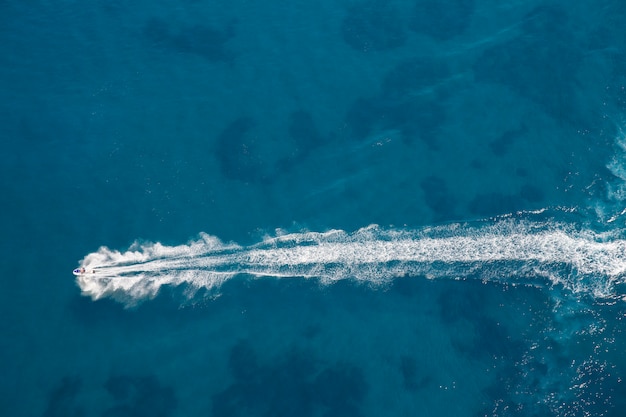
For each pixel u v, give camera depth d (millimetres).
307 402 46906
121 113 59375
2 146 57375
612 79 60500
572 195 55125
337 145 58219
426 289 51375
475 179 56375
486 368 47938
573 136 57969
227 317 50250
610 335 48750
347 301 50938
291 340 49438
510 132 58500
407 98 60562
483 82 61125
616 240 52750
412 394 47094
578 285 50906
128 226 53812
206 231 53781
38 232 53562
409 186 56219
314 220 54562
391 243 53531
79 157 56906
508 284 51312
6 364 47969
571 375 47375
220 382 47781
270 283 51750
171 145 57719
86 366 48188
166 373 48031
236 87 61375
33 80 61250
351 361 48594
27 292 50938
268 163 57125
